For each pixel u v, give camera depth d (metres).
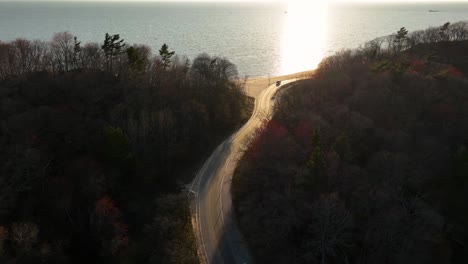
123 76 112.50
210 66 133.50
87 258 72.44
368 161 86.31
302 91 129.88
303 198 73.38
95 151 87.88
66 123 89.69
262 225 74.31
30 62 117.25
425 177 83.06
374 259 66.81
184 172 94.38
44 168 79.00
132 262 69.50
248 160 92.50
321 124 94.12
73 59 121.31
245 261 69.69
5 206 72.06
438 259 70.06
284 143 88.88
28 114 88.06
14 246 65.44
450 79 118.88
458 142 94.81
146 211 81.56
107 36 114.19
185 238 72.44
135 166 87.25
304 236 69.88
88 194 78.94
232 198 85.69
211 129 111.50
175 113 103.25
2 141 83.06
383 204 73.00
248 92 151.62
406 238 68.38
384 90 108.62
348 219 67.19
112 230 72.62
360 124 94.06
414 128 97.38
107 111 99.75
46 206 75.94
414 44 176.25
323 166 75.50
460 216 78.06
